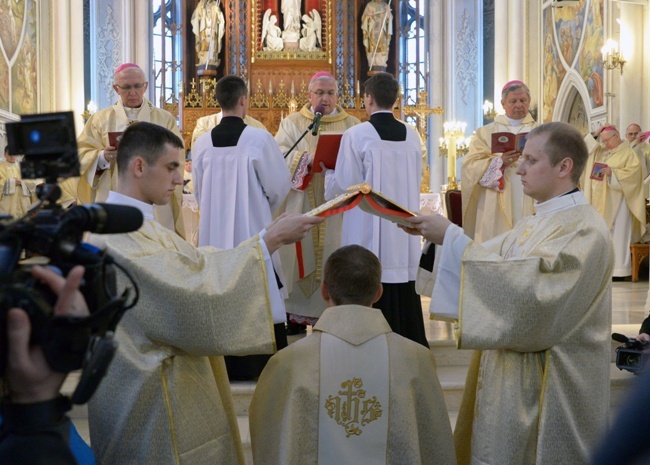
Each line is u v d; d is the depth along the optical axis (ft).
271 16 59.41
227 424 9.39
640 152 36.22
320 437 9.23
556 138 9.48
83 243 5.12
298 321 18.39
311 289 18.17
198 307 8.41
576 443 9.16
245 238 15.56
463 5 60.49
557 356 9.16
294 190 18.12
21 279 4.71
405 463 9.27
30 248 4.89
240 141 15.69
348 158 16.12
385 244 16.01
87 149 17.70
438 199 39.37
